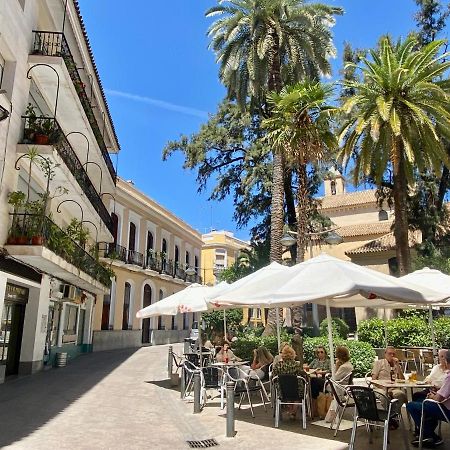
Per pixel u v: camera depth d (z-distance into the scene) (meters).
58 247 13.45
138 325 31.81
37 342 14.87
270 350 14.20
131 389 11.66
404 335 15.92
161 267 35.12
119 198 29.81
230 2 21.48
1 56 11.95
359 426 7.16
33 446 6.11
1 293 11.39
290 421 7.67
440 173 18.30
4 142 11.52
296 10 20.66
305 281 6.81
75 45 17.09
